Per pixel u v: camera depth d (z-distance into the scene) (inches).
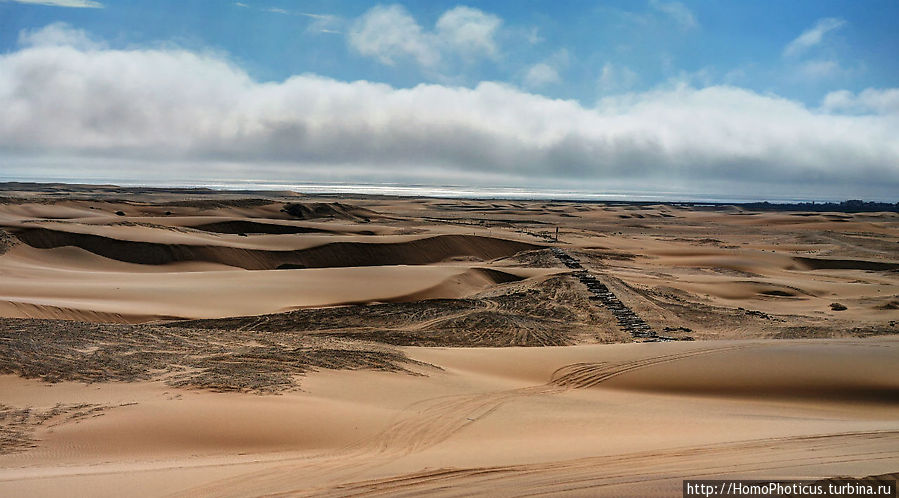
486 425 673.6
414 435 622.8
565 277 2003.0
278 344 1006.4
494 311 1578.5
